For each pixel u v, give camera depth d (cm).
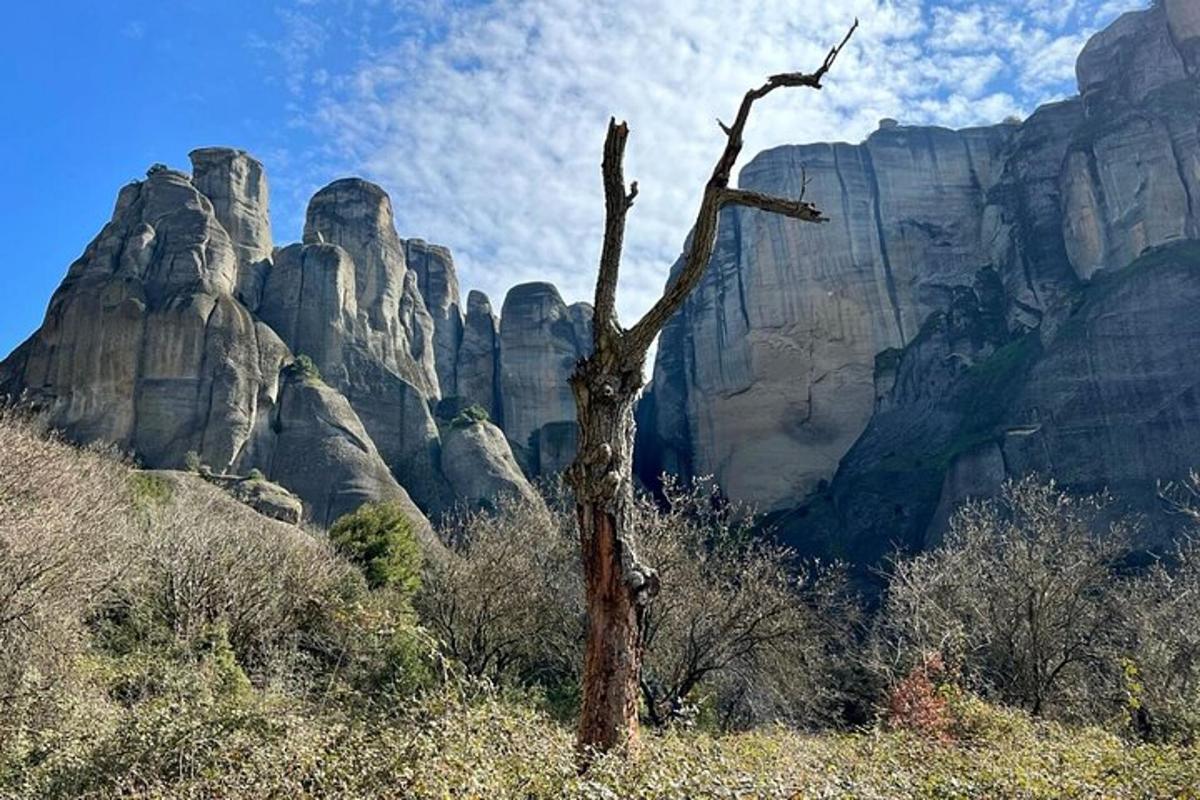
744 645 2242
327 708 1105
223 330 5900
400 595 2867
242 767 719
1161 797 666
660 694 2117
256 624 2059
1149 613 2327
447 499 6359
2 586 1310
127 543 2141
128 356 5628
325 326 6881
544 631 2433
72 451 2962
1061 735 1347
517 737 690
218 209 7100
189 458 5219
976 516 4350
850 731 2094
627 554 768
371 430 6656
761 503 6925
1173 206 5797
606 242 830
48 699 1066
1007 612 2314
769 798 538
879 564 5291
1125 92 6656
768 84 805
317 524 5375
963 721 1438
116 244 6253
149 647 1706
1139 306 5109
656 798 521
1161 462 4622
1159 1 6762
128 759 791
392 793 578
